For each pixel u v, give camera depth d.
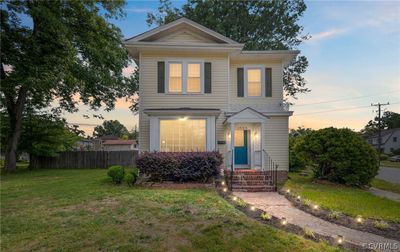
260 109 14.06
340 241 4.65
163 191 8.87
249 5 23.20
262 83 14.23
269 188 10.54
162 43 12.95
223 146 13.29
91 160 22.69
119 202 7.21
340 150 11.17
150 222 5.41
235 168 13.28
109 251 4.09
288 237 4.75
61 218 5.90
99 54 16.88
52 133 20.52
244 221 5.49
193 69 13.54
